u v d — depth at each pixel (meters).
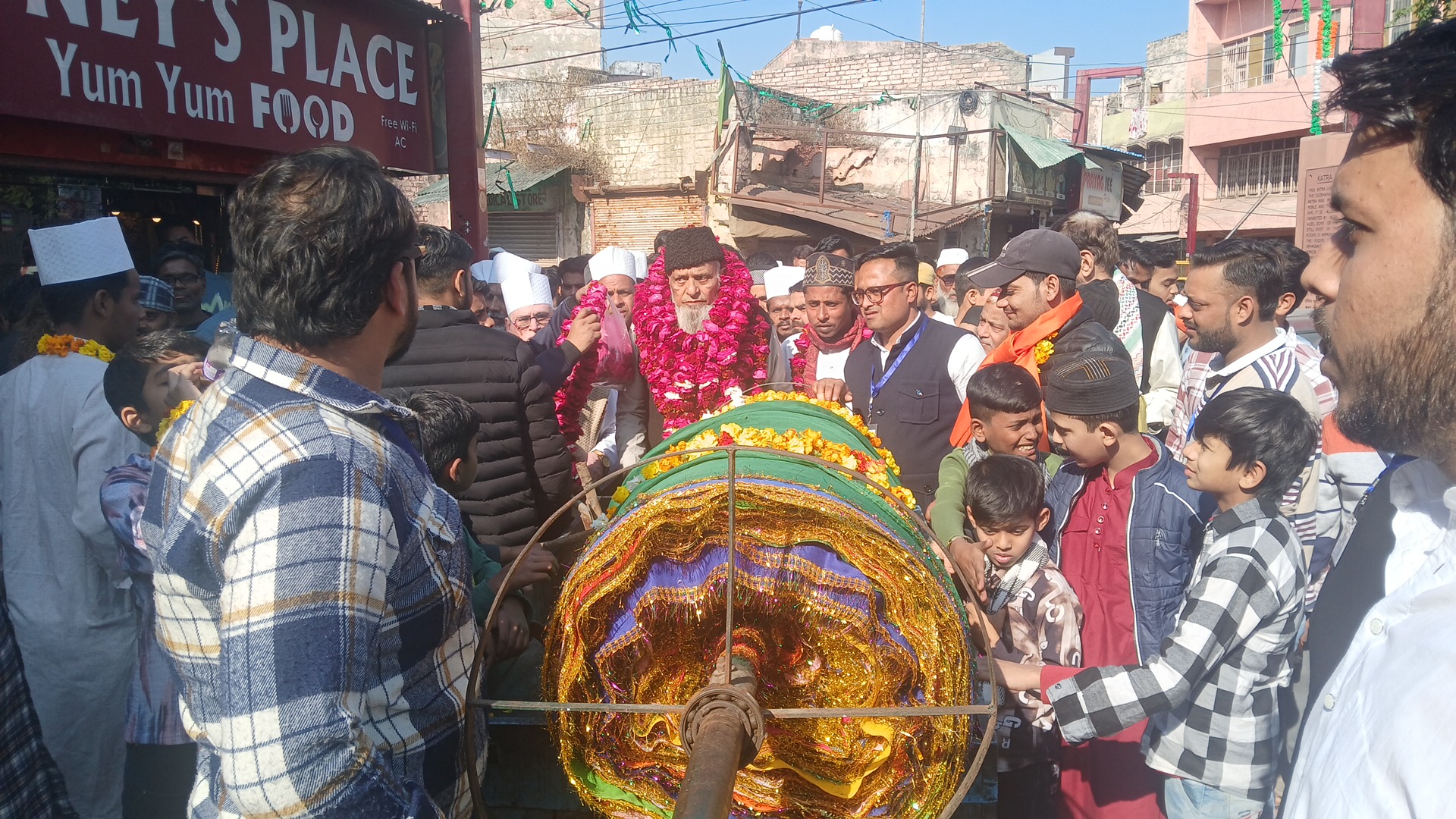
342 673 1.19
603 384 3.80
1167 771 2.15
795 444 1.85
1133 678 1.94
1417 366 0.90
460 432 2.10
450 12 6.66
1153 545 2.29
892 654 1.59
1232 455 2.06
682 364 3.49
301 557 1.19
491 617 1.43
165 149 4.97
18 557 2.77
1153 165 24.55
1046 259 3.09
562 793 1.98
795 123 17.41
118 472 2.48
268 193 1.31
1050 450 2.93
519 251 17.75
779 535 1.58
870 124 18.11
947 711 1.37
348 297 1.33
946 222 15.98
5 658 2.01
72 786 2.80
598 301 3.77
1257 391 2.11
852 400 2.87
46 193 5.05
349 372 1.40
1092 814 2.35
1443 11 6.33
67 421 2.73
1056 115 21.84
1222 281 3.22
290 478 1.23
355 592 1.22
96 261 3.36
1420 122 0.88
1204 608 1.99
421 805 1.27
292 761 1.15
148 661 2.49
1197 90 22.39
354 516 1.23
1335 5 15.52
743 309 3.53
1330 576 1.51
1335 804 0.95
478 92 6.88
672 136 16.77
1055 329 3.04
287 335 1.33
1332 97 0.96
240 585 1.18
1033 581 2.28
